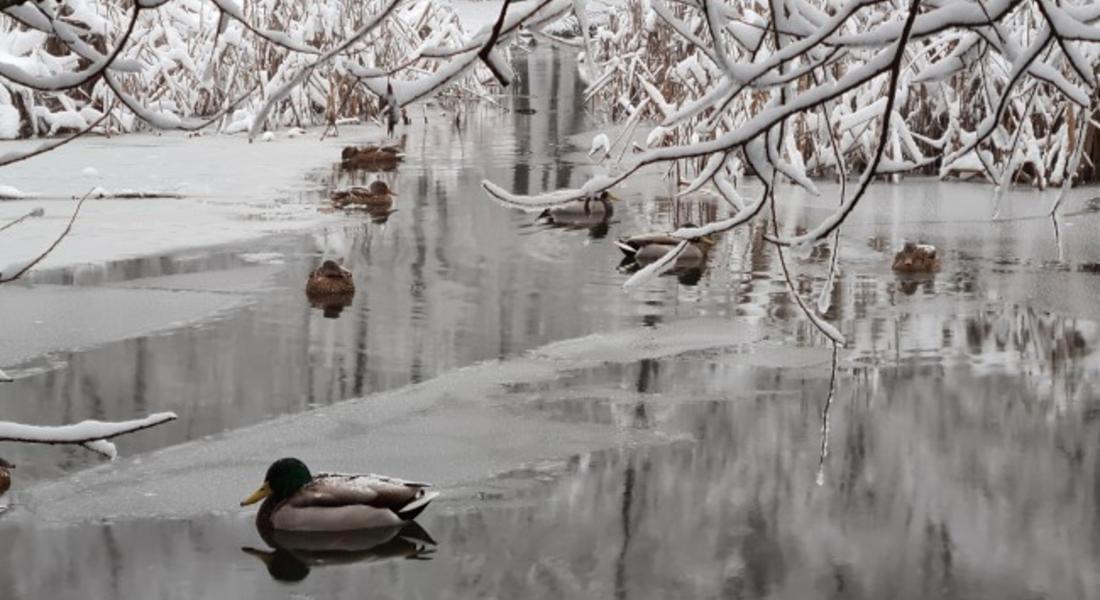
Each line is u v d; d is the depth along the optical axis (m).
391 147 29.62
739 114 20.73
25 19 3.59
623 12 34.25
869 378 13.89
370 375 13.97
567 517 10.33
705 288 17.98
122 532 9.98
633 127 17.36
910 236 20.75
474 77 41.19
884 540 9.96
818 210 22.97
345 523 9.99
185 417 12.59
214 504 10.56
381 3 35.50
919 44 13.93
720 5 3.99
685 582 9.20
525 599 8.88
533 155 30.39
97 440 3.82
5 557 9.48
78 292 17.25
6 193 23.38
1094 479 11.14
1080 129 4.37
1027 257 19.22
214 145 31.23
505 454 11.71
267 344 15.10
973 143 3.96
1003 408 12.91
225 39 33.31
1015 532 10.12
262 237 21.08
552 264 19.55
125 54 32.28
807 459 11.63
